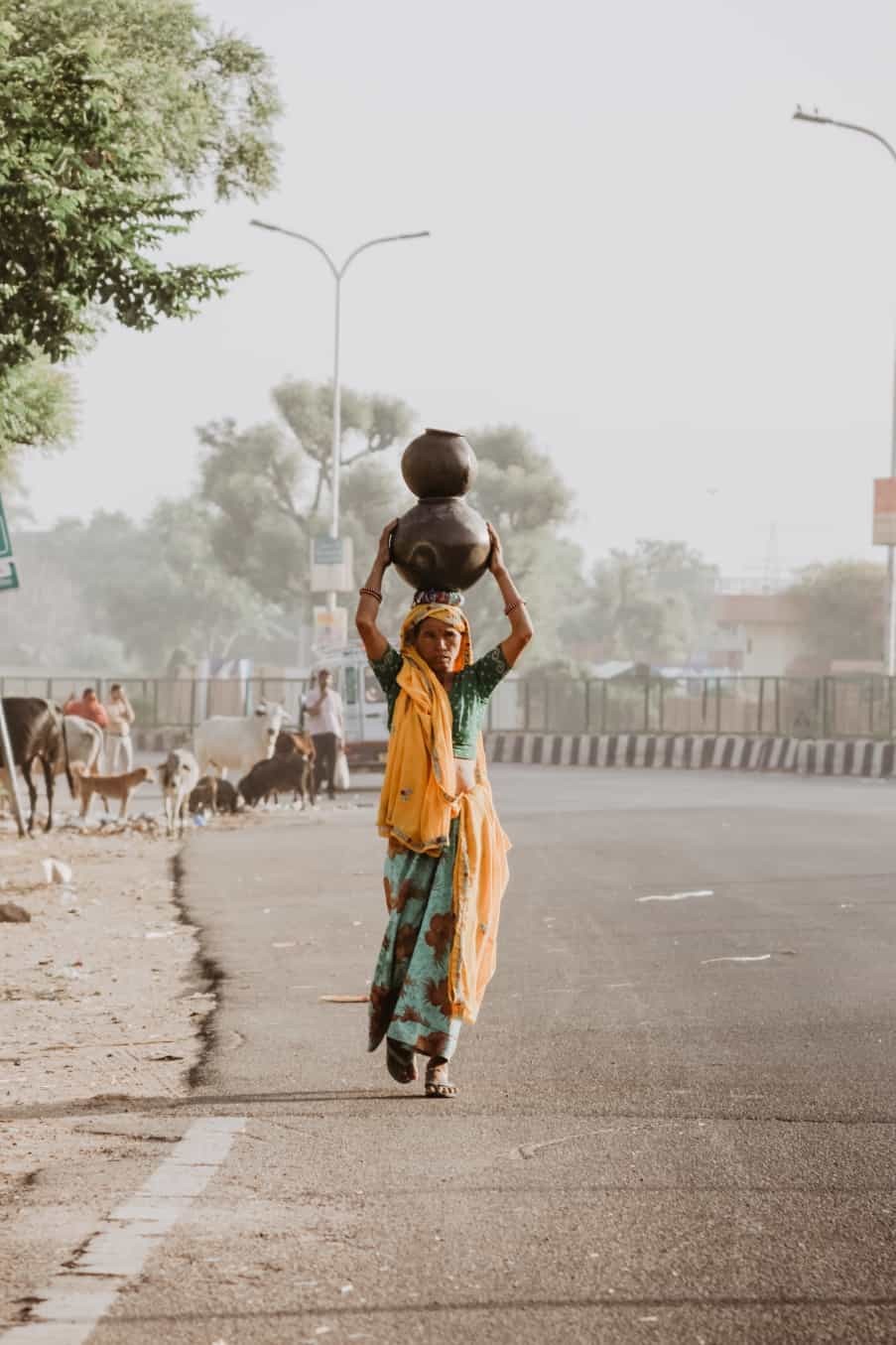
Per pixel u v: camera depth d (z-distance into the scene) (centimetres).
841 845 2167
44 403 2178
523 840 2269
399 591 9431
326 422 9556
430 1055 786
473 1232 572
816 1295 508
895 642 4600
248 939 1382
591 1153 677
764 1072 831
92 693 3566
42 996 1122
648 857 2022
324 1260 544
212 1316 493
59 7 2081
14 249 1530
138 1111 775
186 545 15000
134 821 2630
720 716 5641
